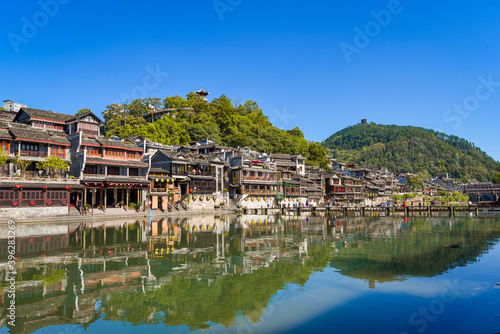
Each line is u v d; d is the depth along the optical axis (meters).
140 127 105.94
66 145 60.91
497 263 25.81
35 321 15.16
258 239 37.09
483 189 179.38
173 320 15.42
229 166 92.94
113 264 24.92
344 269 24.05
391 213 87.81
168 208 72.38
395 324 15.08
